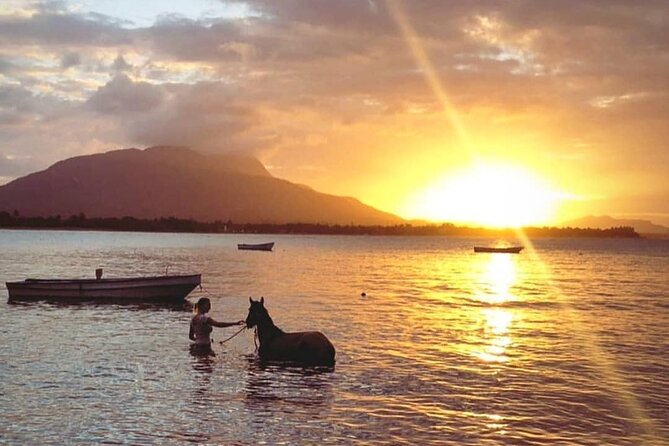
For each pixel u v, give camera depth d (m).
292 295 45.00
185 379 17.95
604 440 13.20
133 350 22.33
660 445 12.92
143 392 16.42
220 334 25.97
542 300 45.72
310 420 14.23
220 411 14.83
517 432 13.62
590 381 18.42
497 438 13.21
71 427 13.55
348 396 16.33
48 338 24.84
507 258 147.88
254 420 14.18
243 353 21.91
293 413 14.75
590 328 30.28
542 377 18.88
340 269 82.94
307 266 89.19
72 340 24.38
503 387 17.55
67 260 91.19
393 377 18.56
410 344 24.50
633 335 27.97
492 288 57.41
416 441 12.95
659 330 29.69
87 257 101.31
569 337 27.19
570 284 64.69
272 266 86.94
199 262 93.06
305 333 20.98
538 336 27.38
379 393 16.69
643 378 18.89
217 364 20.05
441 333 27.66
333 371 19.25
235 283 55.72
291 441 12.84
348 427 13.78
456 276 75.12
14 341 24.08
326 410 15.03
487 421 14.36
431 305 40.28
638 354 23.00
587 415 14.92
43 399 15.63
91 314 32.69
